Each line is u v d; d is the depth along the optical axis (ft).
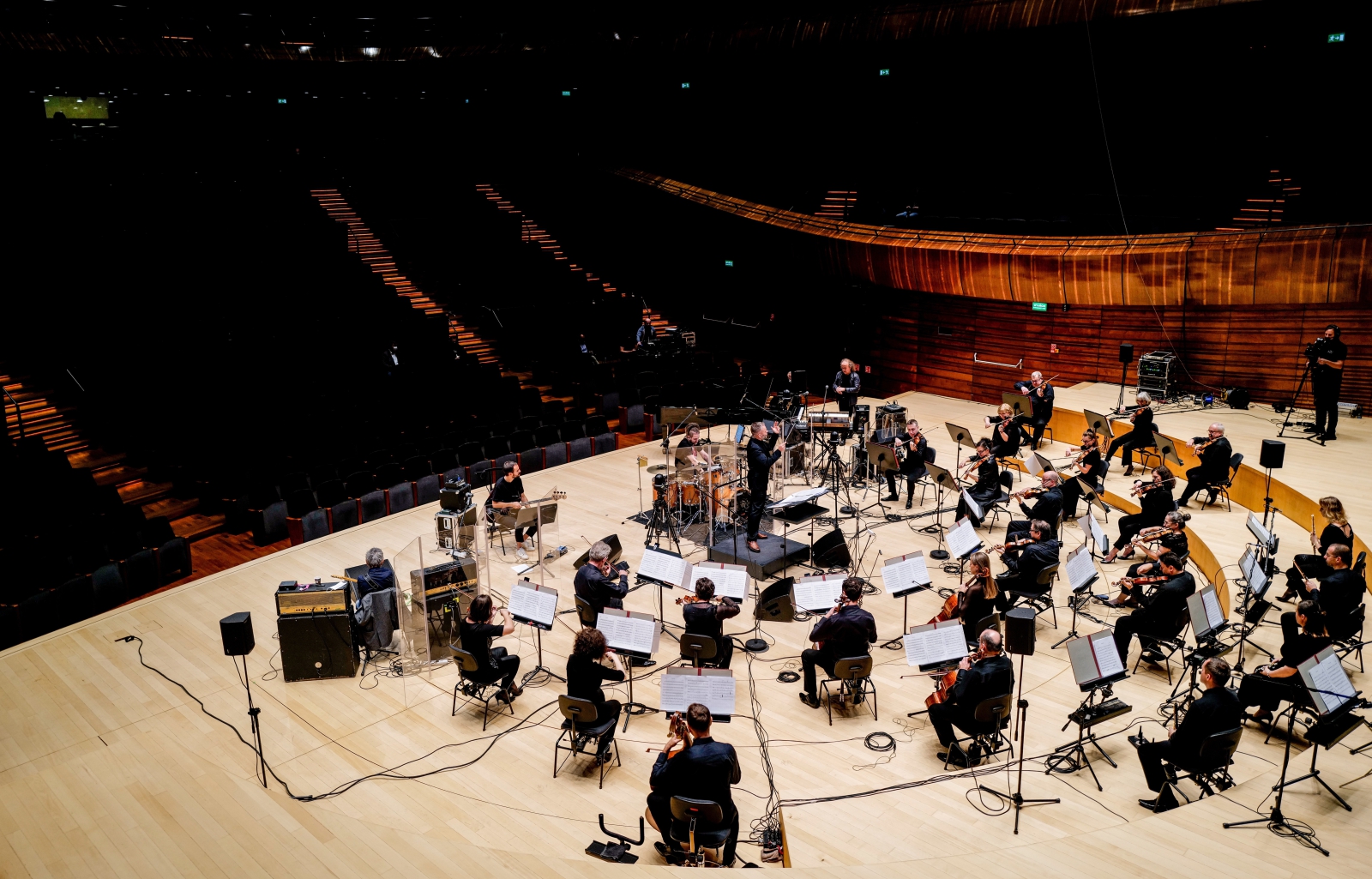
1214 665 21.35
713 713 23.03
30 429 56.13
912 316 71.05
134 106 92.38
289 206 85.56
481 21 93.25
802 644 32.45
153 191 80.33
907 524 42.52
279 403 58.34
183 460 53.72
